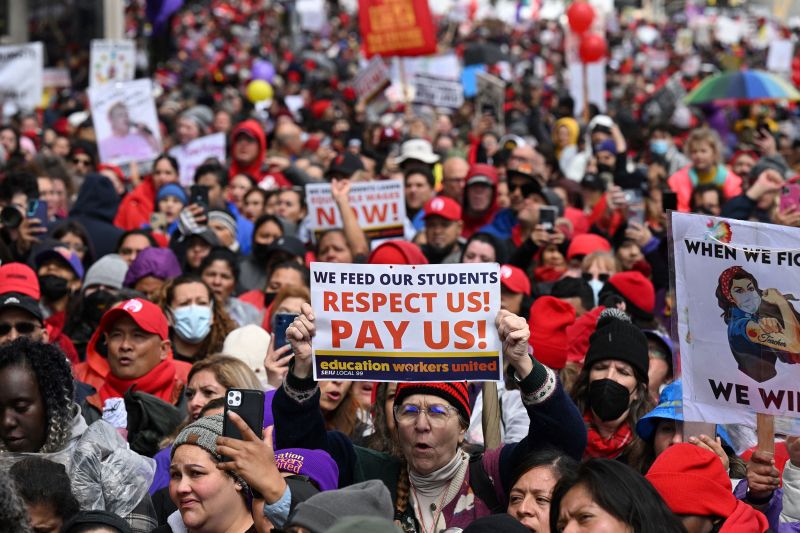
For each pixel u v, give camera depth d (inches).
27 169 799.1
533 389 331.6
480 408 424.5
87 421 425.1
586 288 550.3
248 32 2842.0
